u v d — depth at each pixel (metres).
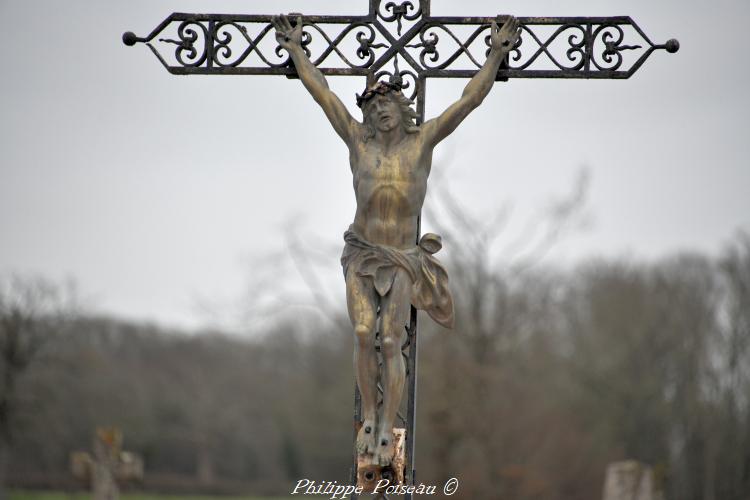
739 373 73.12
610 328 77.69
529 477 59.56
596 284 82.50
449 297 14.11
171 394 95.88
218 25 15.34
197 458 95.06
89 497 72.94
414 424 14.20
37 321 72.12
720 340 74.56
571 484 65.38
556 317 75.19
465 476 58.78
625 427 72.94
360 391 13.96
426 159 14.20
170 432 94.56
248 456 95.38
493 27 14.87
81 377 81.50
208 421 95.69
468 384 58.94
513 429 60.59
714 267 80.88
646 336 76.31
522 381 63.56
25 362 71.25
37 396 72.50
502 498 58.66
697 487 72.25
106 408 85.38
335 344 79.44
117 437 32.75
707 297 78.88
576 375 73.56
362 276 13.92
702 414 72.44
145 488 90.06
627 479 32.72
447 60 15.09
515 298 61.69
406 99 14.21
